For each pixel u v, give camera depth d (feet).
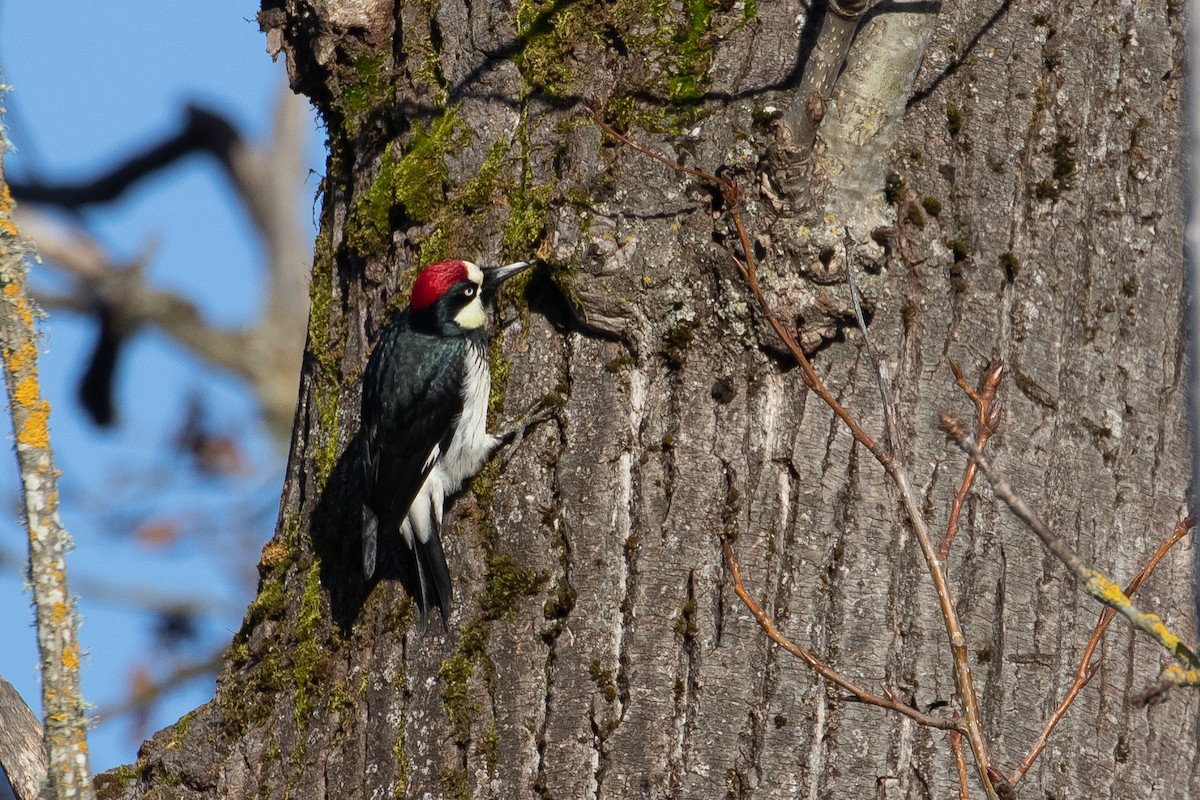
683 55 29.66
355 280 33.94
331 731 30.14
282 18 35.50
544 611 28.35
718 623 27.45
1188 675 19.03
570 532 28.58
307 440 34.17
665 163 28.19
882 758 26.91
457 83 32.12
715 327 28.37
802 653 23.08
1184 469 30.40
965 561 27.96
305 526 33.06
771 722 26.96
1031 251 29.53
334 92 34.19
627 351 29.09
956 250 28.91
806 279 27.68
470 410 30.40
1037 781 27.61
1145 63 31.37
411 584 30.27
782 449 27.96
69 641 25.00
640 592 27.81
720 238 28.27
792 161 26.76
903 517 27.76
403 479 30.37
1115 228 30.60
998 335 28.94
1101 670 28.86
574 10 30.99
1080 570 19.36
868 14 26.66
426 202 32.07
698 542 27.84
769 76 28.99
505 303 30.73
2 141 25.91
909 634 27.45
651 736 27.12
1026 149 29.84
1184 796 29.37
